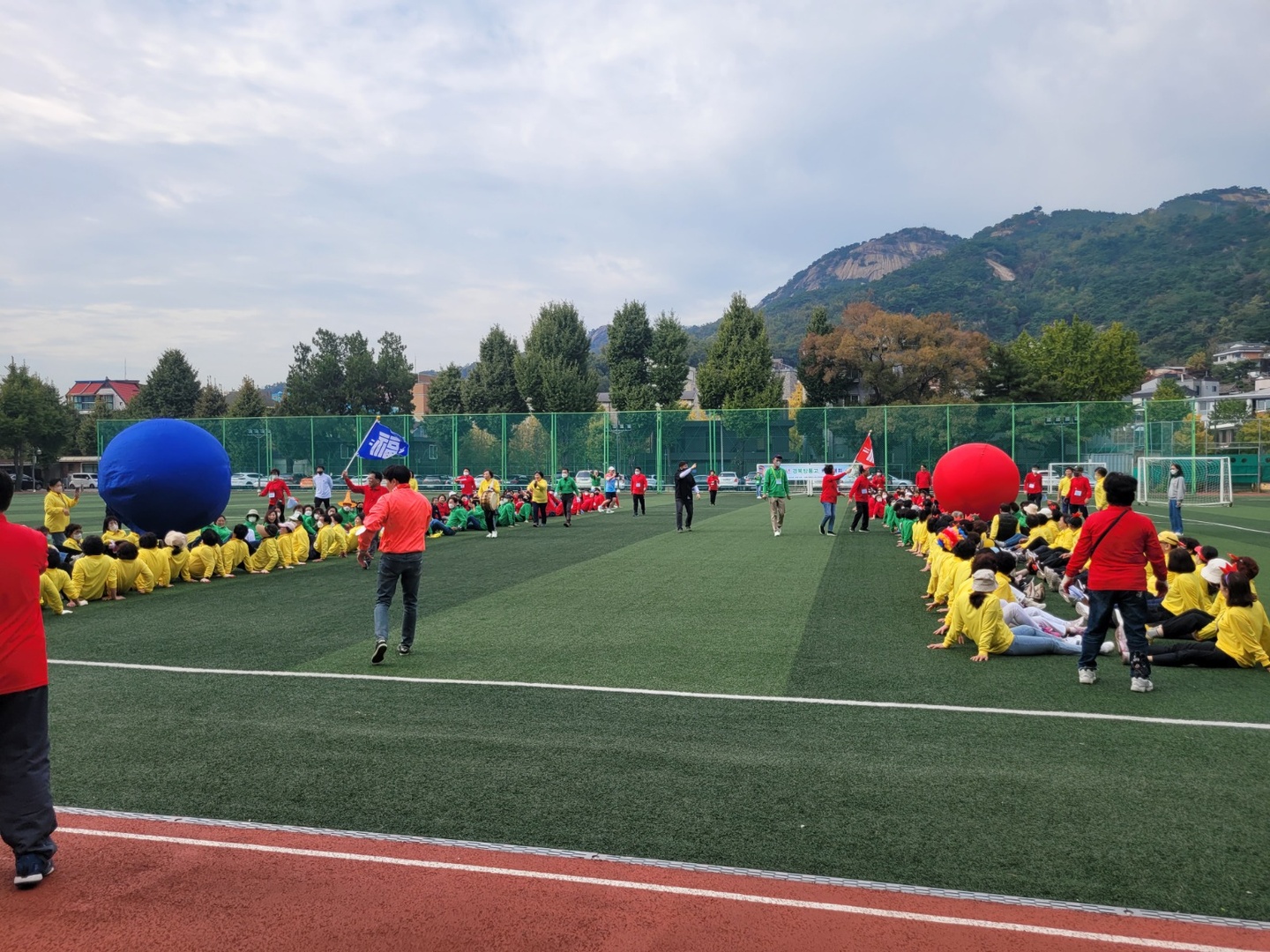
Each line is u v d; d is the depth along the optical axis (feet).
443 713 20.45
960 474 60.70
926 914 11.42
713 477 103.65
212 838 13.89
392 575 26.11
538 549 57.36
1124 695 21.81
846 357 168.86
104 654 26.91
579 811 14.73
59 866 13.07
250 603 36.83
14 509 106.83
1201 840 13.43
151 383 210.59
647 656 26.37
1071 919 11.27
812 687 22.74
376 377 198.29
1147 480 101.19
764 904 11.71
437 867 12.84
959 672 24.30
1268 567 45.32
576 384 182.09
